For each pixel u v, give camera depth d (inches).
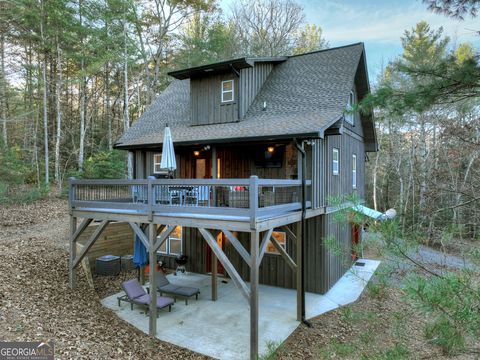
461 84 160.7
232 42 1023.6
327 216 433.7
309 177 390.6
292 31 1074.7
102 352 243.3
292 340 309.1
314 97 445.7
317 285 431.2
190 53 917.2
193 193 360.2
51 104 1003.3
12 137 932.0
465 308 94.0
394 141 922.1
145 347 279.4
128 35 840.3
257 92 505.4
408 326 165.9
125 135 554.9
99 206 369.7
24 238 478.6
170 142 395.2
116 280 452.1
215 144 406.3
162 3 872.9
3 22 721.6
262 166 449.4
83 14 765.3
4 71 781.9
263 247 288.7
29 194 710.5
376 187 1013.8
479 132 242.2
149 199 323.9
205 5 888.9
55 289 351.9
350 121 542.9
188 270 526.9
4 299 285.0
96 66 781.9
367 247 132.0
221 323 339.9
